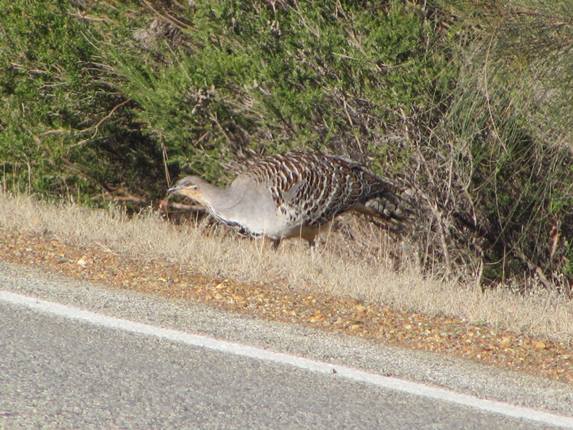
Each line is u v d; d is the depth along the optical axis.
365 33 37.28
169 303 22.84
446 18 36.50
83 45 44.47
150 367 18.34
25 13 44.38
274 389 17.77
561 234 39.94
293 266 27.89
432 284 28.45
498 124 33.94
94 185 48.38
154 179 50.69
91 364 18.19
